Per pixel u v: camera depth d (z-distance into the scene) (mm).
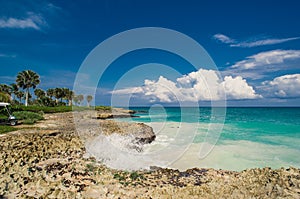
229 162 10547
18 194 5480
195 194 6113
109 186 6453
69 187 6109
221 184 7012
